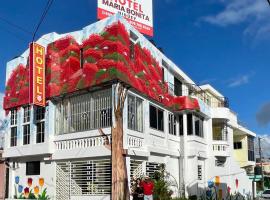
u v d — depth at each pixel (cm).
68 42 2150
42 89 2069
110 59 1958
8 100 2444
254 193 3897
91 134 1986
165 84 2541
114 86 1931
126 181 1875
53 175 2117
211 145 2944
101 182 1927
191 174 2598
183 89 2988
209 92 3634
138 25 2406
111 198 1845
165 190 2014
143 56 2241
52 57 2189
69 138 2075
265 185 5384
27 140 2298
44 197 2141
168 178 2359
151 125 2283
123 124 1952
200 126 2830
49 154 2142
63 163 2097
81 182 2005
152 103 2320
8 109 2445
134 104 2108
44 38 2255
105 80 1942
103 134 1936
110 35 1994
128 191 1880
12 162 2373
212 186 2858
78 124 2072
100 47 2017
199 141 2741
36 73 2045
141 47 2228
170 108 2567
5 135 2427
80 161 2027
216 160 2980
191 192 2558
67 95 2120
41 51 2094
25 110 2358
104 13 2230
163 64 2606
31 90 2017
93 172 1964
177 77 2881
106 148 1900
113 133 1877
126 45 2033
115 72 1916
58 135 2133
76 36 2164
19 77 2395
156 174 2095
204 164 2867
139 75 2148
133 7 2397
